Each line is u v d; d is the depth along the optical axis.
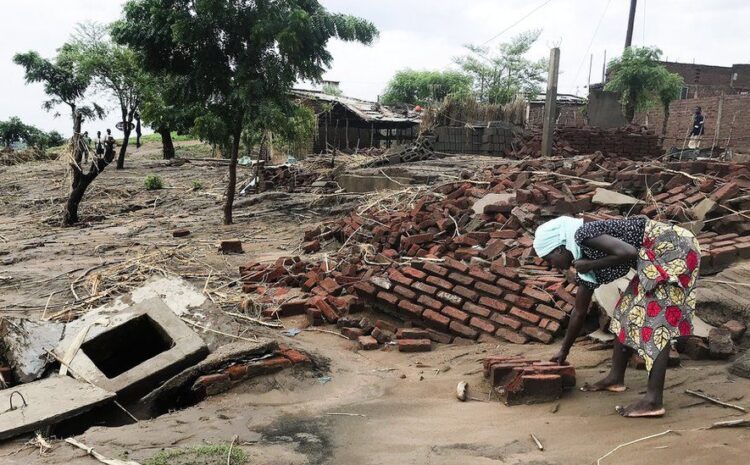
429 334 5.84
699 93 32.88
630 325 3.79
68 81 25.92
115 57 23.28
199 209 16.53
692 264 3.62
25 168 25.42
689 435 3.24
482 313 5.89
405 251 7.86
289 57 12.36
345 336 6.00
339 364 5.14
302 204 14.52
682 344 4.79
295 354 4.85
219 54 12.63
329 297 6.67
